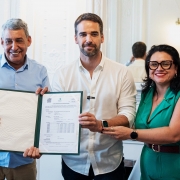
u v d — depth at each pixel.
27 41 1.84
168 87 1.63
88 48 1.65
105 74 1.75
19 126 1.61
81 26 1.65
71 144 1.57
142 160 1.68
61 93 1.62
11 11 3.31
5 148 1.59
